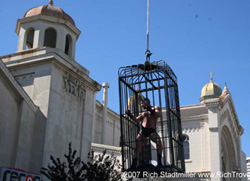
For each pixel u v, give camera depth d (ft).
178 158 41.78
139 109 44.45
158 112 41.96
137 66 42.60
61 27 63.87
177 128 43.21
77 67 64.34
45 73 56.65
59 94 57.36
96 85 66.13
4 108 47.60
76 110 60.85
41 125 53.72
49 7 65.36
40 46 61.46
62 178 43.52
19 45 63.21
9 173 39.52
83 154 60.03
